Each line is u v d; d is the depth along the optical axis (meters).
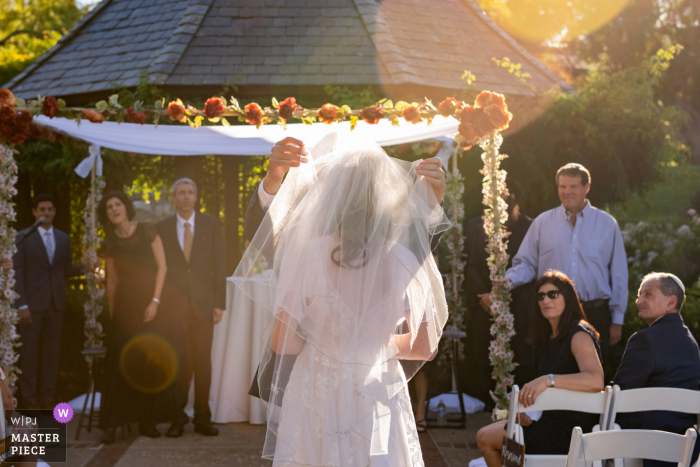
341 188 2.13
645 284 3.39
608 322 4.68
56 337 5.93
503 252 4.41
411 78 7.34
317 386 2.12
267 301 2.25
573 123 7.61
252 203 2.44
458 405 5.97
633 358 3.20
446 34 8.55
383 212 2.15
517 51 9.01
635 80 8.00
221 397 5.57
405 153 6.61
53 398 5.91
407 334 2.30
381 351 2.18
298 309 2.09
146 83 7.07
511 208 5.53
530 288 5.13
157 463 4.50
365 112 4.08
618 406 2.80
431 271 2.33
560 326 3.38
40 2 23.48
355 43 7.72
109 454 4.69
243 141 5.36
